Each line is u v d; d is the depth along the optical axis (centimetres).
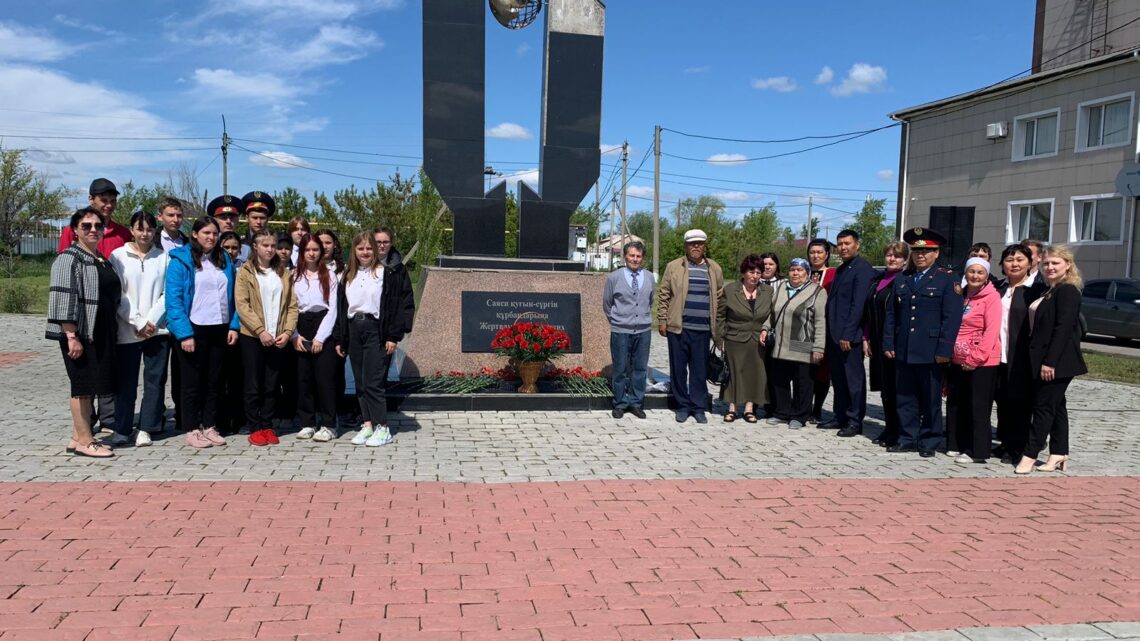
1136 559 441
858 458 664
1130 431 823
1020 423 661
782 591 384
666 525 475
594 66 902
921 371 673
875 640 336
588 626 341
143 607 345
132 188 4272
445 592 371
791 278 786
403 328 657
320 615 343
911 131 2631
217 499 495
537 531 457
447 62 870
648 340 805
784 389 791
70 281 561
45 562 391
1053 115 2162
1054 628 352
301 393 661
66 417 730
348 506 489
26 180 3303
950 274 667
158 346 630
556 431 730
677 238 4962
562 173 905
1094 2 2338
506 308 870
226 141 3684
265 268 641
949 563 428
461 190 885
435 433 706
